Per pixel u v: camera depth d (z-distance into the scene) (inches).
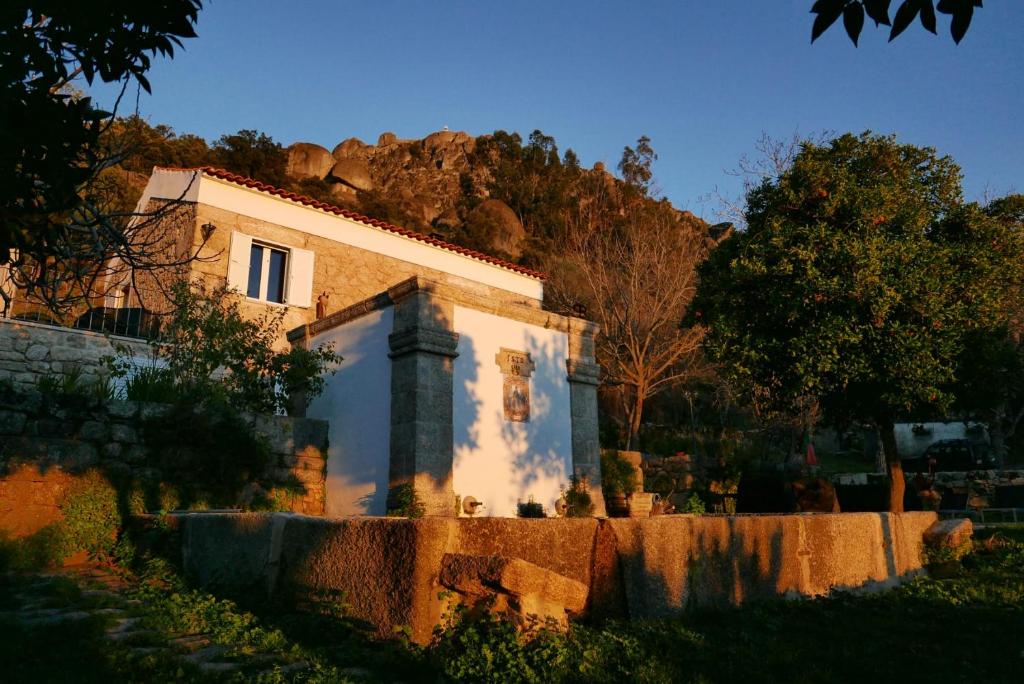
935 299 331.3
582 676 140.4
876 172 397.1
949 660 174.9
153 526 262.8
